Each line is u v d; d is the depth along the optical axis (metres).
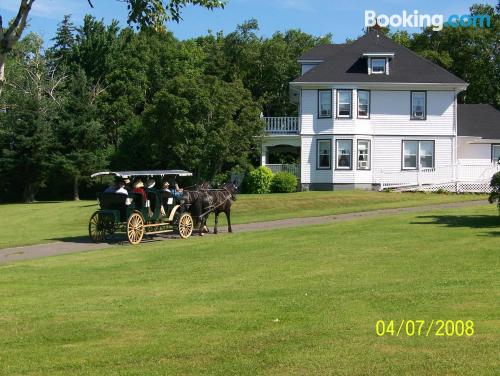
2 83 12.45
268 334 8.77
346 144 44.47
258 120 43.44
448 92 45.22
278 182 43.56
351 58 46.25
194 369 7.39
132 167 49.84
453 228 22.00
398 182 44.06
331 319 9.52
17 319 10.12
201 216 23.36
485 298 10.62
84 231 27.50
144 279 13.97
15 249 20.86
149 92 57.78
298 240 20.30
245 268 15.02
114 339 8.81
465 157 47.16
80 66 61.22
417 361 7.43
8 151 49.84
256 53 59.47
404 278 12.89
